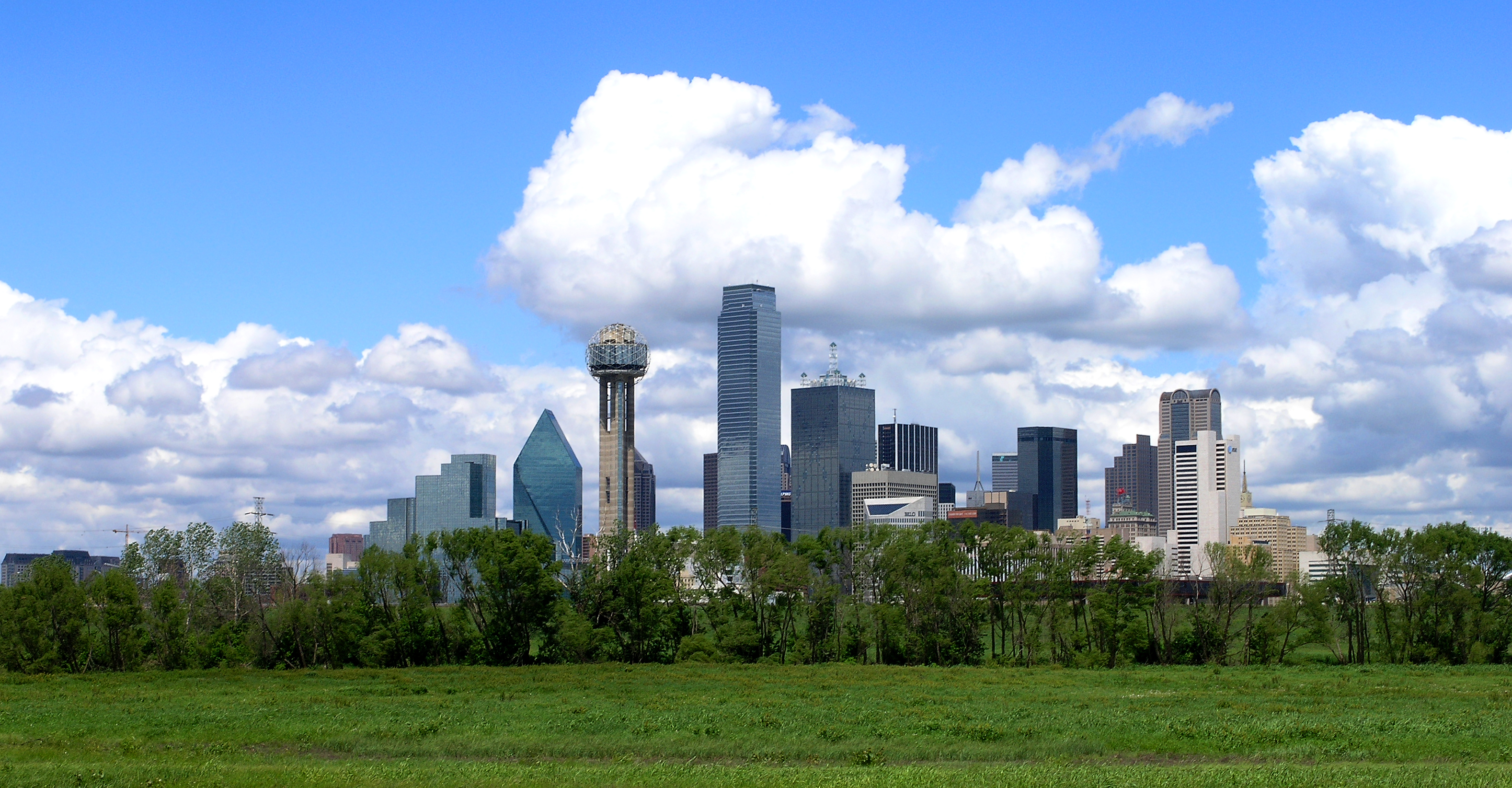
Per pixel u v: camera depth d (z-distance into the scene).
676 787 62.09
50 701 116.81
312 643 174.88
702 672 160.12
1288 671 161.12
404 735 86.19
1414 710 103.75
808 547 194.62
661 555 196.38
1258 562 180.62
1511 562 179.25
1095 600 177.88
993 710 104.00
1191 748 80.12
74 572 174.75
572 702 113.50
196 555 187.38
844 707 106.25
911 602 184.12
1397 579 181.50
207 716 99.12
